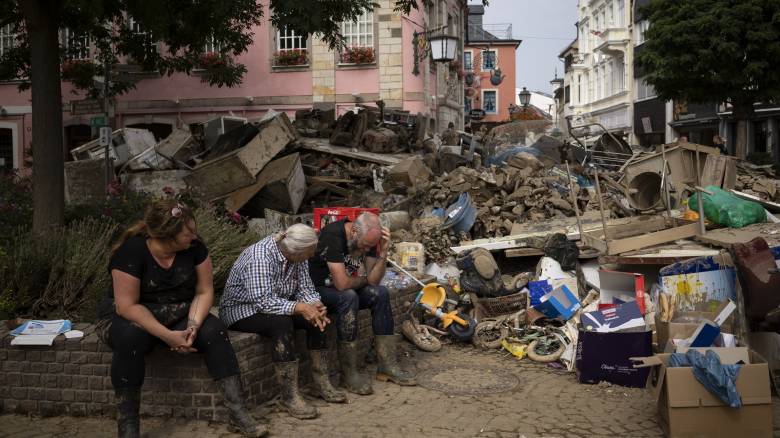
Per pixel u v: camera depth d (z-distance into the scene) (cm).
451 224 960
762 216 820
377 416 494
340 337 549
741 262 538
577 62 5506
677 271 605
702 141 3672
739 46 2270
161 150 1431
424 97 2480
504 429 468
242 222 999
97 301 589
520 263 895
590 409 507
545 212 1057
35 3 721
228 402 454
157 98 2473
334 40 1070
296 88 2422
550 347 648
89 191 1312
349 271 572
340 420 485
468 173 1152
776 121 3027
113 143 1502
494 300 732
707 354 434
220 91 2448
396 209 1136
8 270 589
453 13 3122
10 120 2581
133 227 451
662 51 2433
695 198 834
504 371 607
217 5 952
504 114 6397
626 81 4447
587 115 5262
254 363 495
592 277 757
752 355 454
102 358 480
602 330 577
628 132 4444
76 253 605
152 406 478
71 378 484
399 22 2355
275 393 518
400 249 841
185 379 473
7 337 491
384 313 576
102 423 473
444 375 596
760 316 525
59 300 595
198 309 450
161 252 438
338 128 1591
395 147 1575
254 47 2430
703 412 427
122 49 1251
